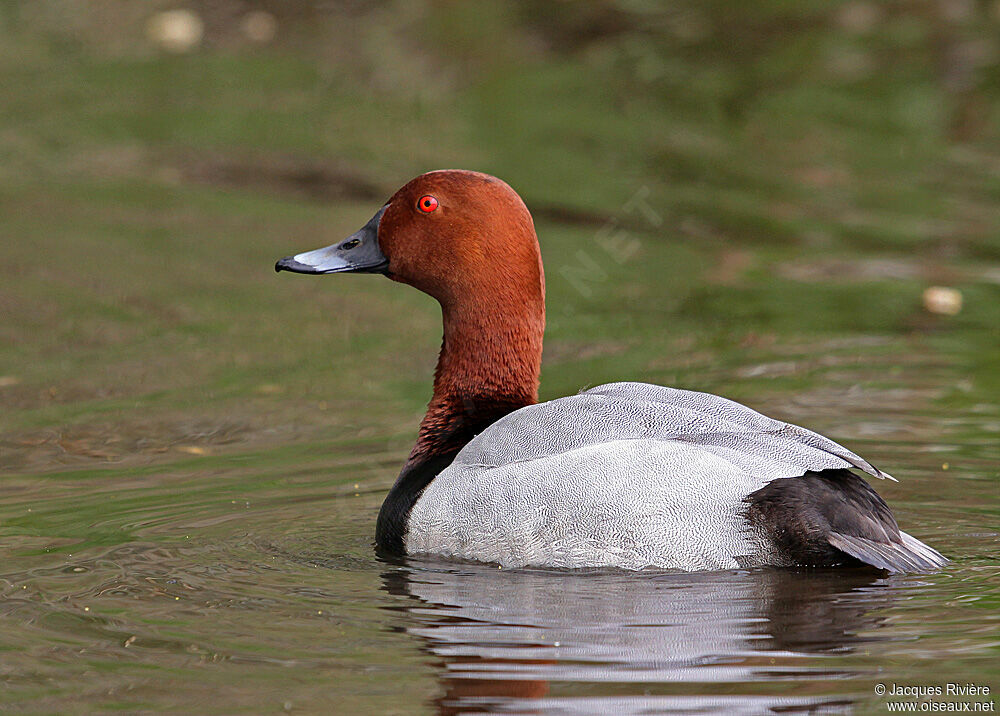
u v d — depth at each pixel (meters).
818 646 6.68
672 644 6.72
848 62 24.86
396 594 7.51
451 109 23.11
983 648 6.64
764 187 19.94
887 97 23.45
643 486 7.71
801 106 23.28
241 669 6.52
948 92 23.45
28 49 25.77
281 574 7.89
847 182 20.19
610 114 22.92
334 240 17.09
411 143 21.36
